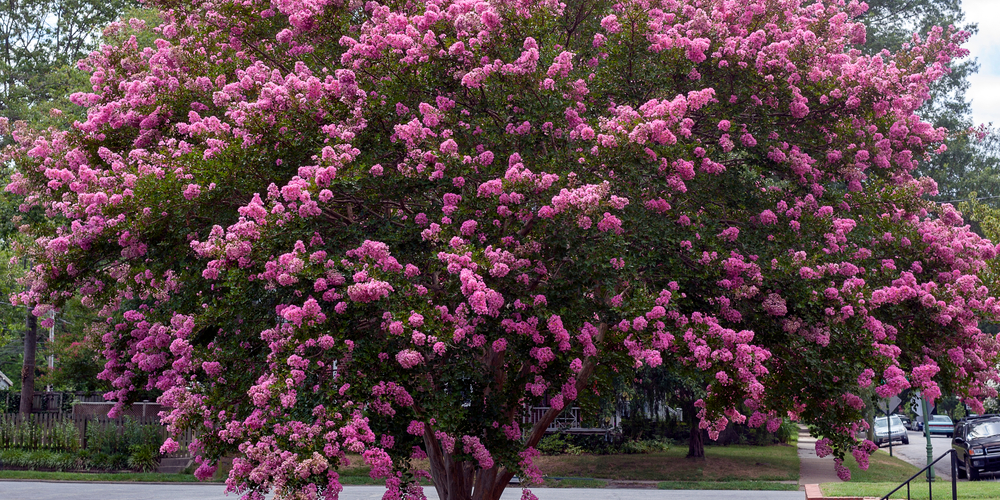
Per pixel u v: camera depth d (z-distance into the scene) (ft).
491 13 28.55
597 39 31.81
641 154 26.35
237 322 27.30
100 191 28.17
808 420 28.81
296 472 20.90
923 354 30.76
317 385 23.29
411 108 29.89
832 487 50.98
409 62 28.76
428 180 27.07
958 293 29.86
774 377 28.45
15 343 148.25
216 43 33.71
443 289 26.35
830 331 28.04
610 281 25.34
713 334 26.07
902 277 30.07
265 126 27.71
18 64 122.21
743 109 31.35
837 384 27.48
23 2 123.13
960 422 77.30
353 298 22.94
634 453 99.96
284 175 27.78
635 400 92.89
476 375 25.64
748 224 31.19
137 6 117.19
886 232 31.91
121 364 35.55
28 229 31.94
